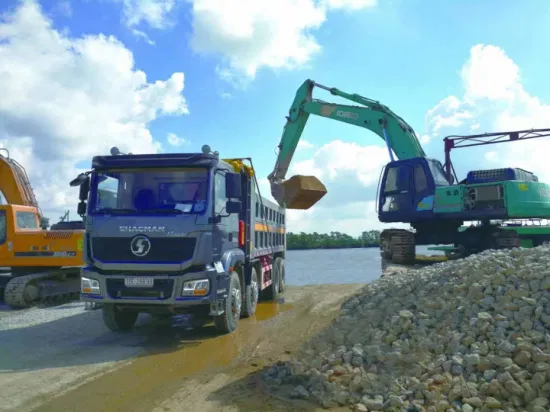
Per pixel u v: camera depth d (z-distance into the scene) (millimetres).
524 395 4086
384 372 4801
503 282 5480
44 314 10188
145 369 6012
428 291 6086
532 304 4961
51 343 7477
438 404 4160
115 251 7336
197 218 7242
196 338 7758
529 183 10664
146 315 9961
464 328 5004
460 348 4754
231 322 8086
